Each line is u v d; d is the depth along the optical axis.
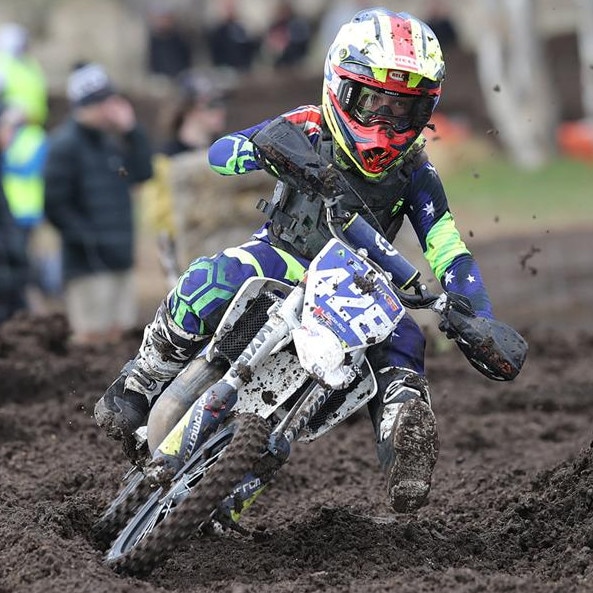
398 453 16.27
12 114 41.16
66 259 37.62
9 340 31.31
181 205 36.81
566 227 56.34
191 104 38.06
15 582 15.95
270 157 16.34
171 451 16.08
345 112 16.55
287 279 16.67
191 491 16.12
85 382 28.95
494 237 54.66
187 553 17.91
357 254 16.27
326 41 91.19
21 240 38.72
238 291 16.31
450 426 28.23
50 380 28.69
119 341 33.94
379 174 16.80
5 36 54.88
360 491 22.78
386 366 17.09
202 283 16.59
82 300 37.75
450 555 17.70
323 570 17.08
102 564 16.34
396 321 16.16
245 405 16.56
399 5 96.38
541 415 29.42
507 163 77.50
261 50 83.62
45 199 37.16
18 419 25.92
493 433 27.72
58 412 26.47
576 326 41.25
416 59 16.20
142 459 17.67
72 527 18.09
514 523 19.14
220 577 16.94
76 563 16.25
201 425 16.05
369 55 16.23
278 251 16.73
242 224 37.00
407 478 16.25
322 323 15.92
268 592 15.84
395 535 18.28
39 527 17.70
